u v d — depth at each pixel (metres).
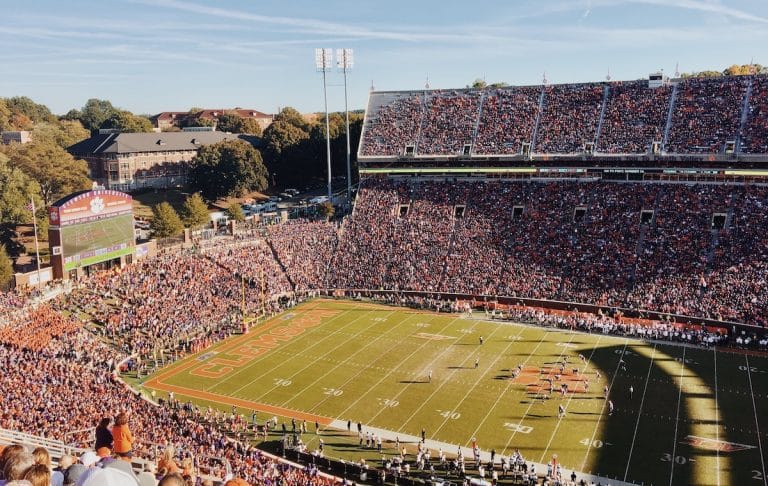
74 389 47.78
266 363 61.78
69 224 71.44
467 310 77.50
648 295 72.38
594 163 89.88
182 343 66.38
